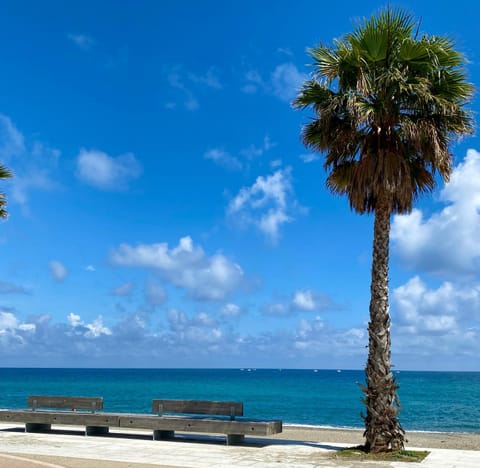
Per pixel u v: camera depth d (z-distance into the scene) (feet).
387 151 49.06
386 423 47.57
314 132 54.19
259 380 558.56
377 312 48.32
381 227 49.44
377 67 49.49
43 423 60.44
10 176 63.31
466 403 208.74
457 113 49.85
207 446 52.26
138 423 55.52
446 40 49.16
